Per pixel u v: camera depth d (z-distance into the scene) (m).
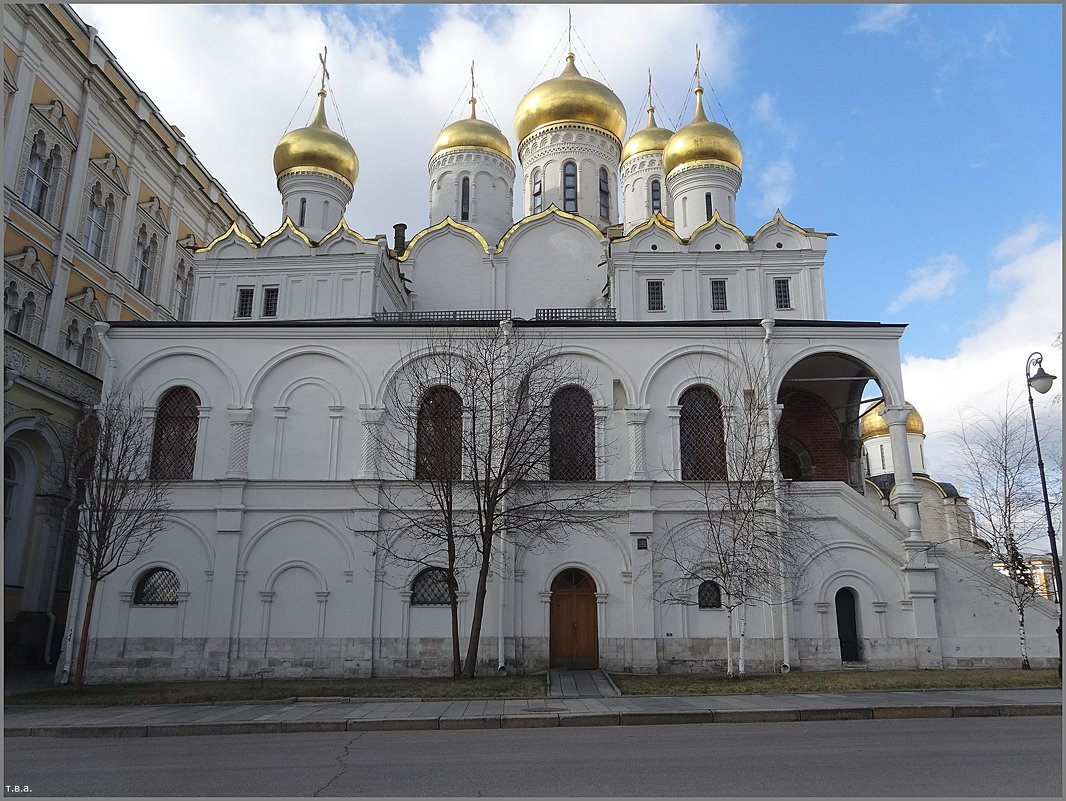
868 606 26.52
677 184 38.56
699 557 26.67
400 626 26.16
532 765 11.69
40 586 30.31
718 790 9.77
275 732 16.61
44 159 35.88
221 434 27.94
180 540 26.88
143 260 44.31
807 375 32.25
